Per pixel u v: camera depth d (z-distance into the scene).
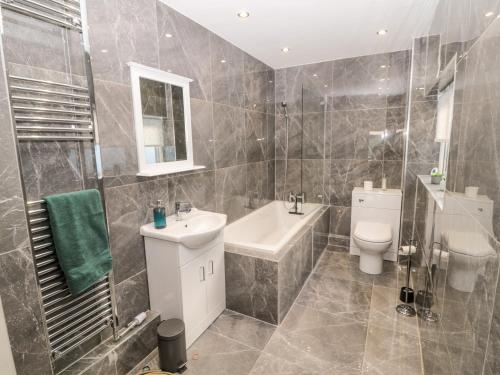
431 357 1.57
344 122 3.52
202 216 2.29
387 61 3.21
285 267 2.28
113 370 1.68
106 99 1.67
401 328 2.16
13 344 1.26
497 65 0.72
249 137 3.28
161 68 2.02
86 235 1.49
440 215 1.51
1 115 1.17
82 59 1.53
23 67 1.30
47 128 1.37
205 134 2.54
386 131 3.34
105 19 1.63
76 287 1.43
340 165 3.62
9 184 1.21
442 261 1.37
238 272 2.32
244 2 2.04
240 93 3.04
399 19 2.37
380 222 3.24
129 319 1.90
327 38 2.76
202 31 2.42
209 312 2.20
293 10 2.18
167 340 1.72
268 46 2.96
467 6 1.09
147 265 1.98
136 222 1.91
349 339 2.05
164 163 2.09
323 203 3.79
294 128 3.83
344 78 3.44
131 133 1.83
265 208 3.62
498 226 0.67
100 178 1.58
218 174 2.75
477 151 0.87
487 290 0.73
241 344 2.02
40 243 1.36
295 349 1.97
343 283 2.83
